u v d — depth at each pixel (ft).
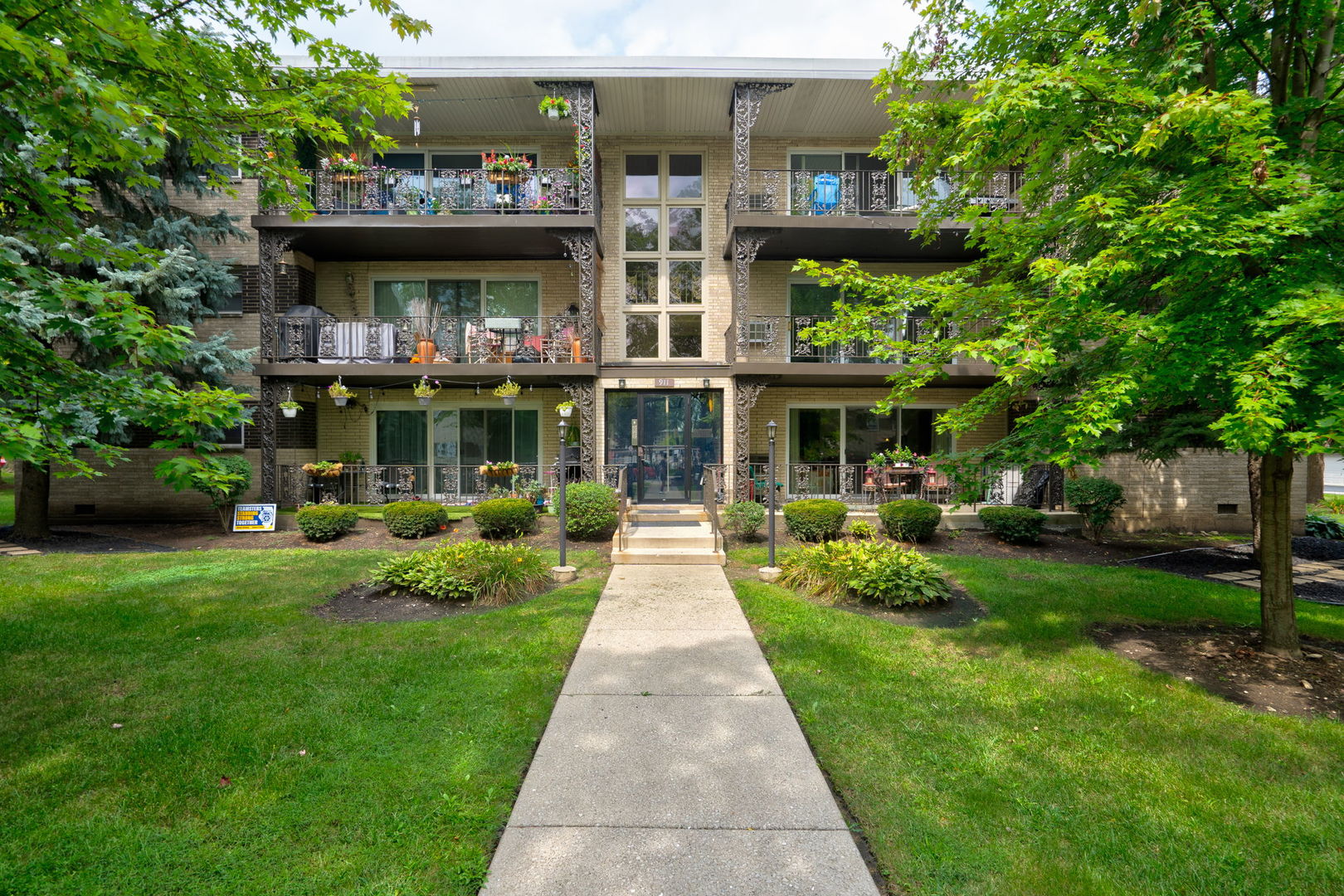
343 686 14.76
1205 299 14.33
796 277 45.19
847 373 38.70
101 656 16.56
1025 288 18.16
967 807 10.36
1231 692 14.99
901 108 20.59
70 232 13.04
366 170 39.55
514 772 11.25
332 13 17.10
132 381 11.83
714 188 44.88
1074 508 38.34
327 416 44.93
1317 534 39.78
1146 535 38.68
